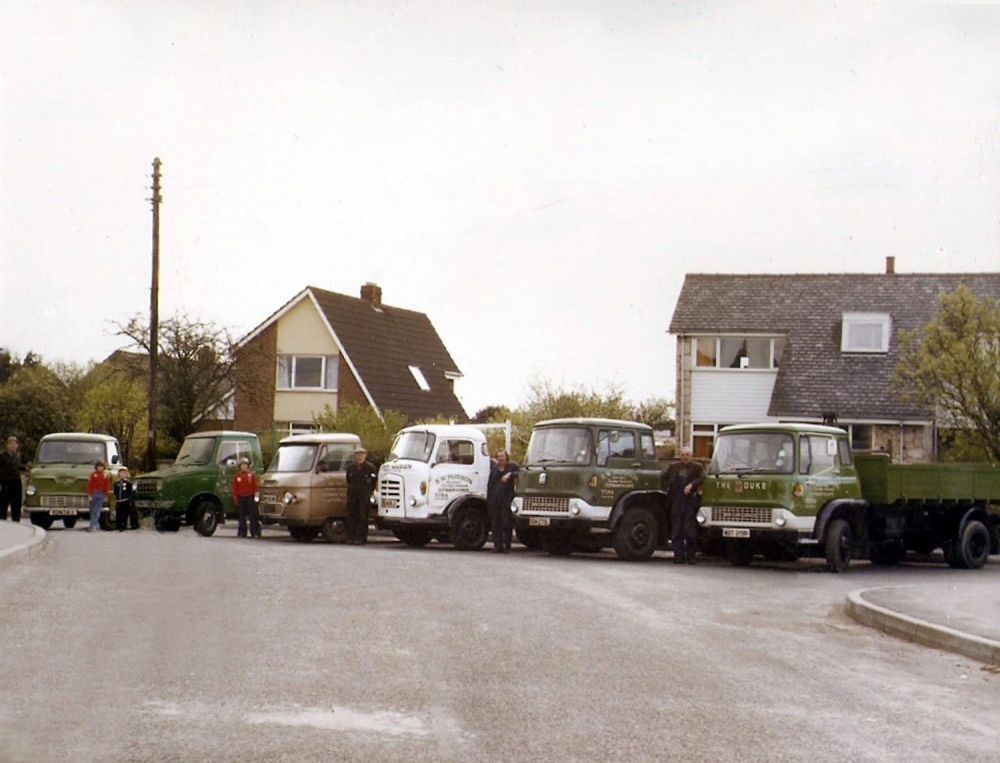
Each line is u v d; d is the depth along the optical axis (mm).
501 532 25781
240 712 8383
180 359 49531
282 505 27938
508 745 7758
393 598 14938
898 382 36875
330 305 54969
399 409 54375
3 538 20703
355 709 8633
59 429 60219
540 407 40125
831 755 7836
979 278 46219
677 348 45625
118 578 16141
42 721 7965
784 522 22250
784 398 42719
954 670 11656
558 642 12023
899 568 24766
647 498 24828
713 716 8914
